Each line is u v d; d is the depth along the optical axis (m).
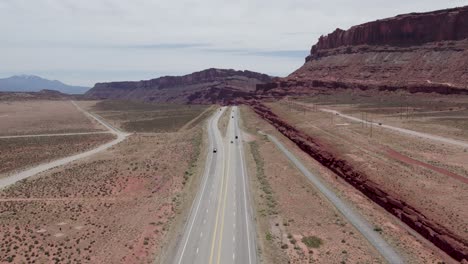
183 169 87.06
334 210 61.19
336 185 74.00
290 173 82.19
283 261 45.28
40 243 50.56
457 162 72.75
